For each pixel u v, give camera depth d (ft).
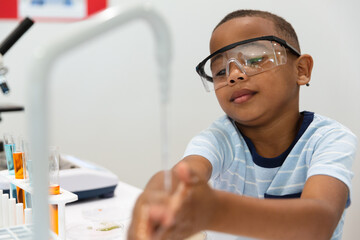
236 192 3.22
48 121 1.18
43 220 1.25
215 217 1.44
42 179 1.22
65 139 7.47
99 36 1.15
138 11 1.12
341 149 2.62
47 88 1.15
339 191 2.20
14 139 3.31
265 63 2.76
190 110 7.83
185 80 7.73
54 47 1.12
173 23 7.54
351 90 7.38
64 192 2.86
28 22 3.95
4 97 7.19
